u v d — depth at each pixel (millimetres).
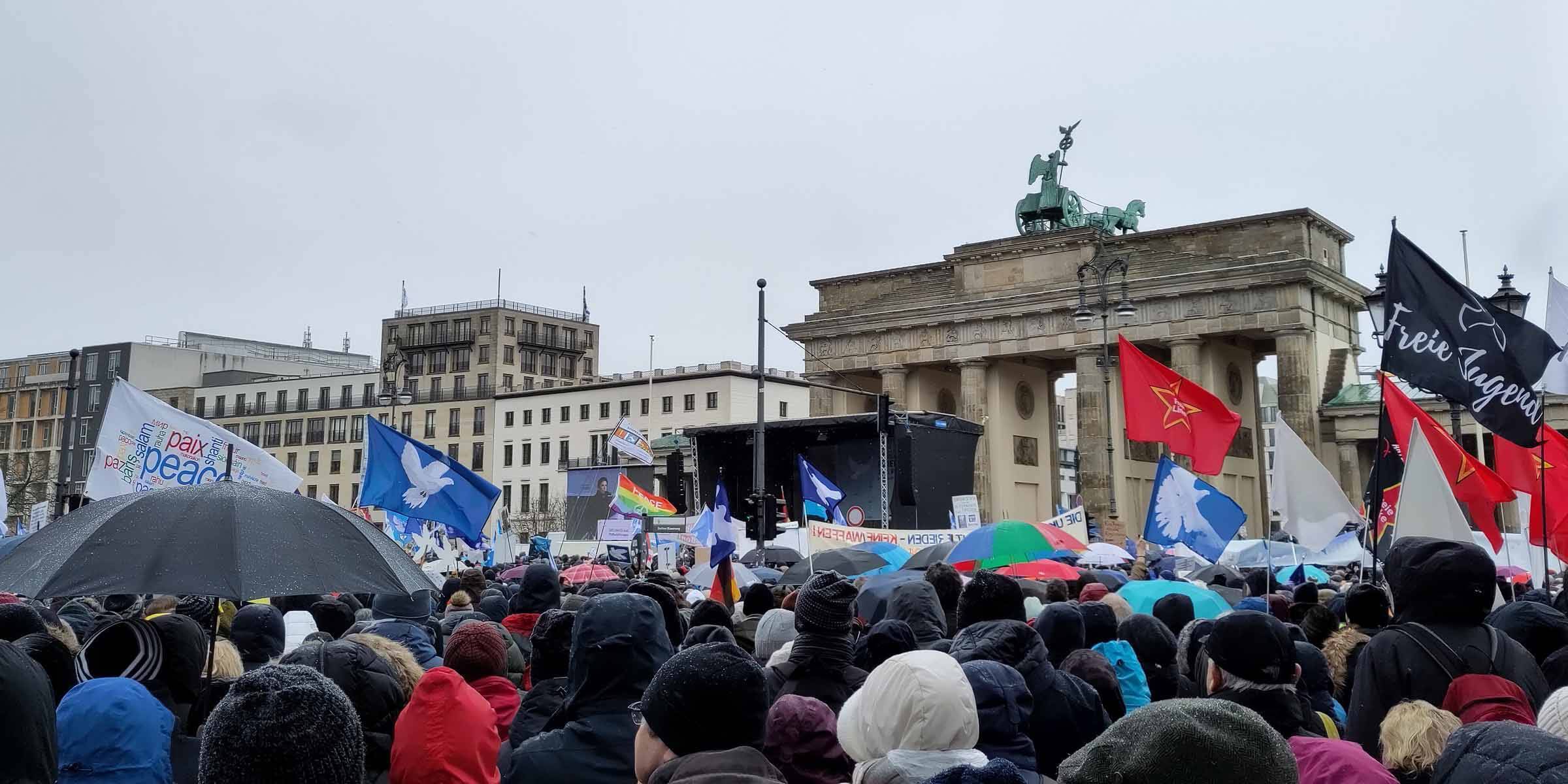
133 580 8445
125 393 19062
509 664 13531
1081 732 9680
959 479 72562
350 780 4812
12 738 6137
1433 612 8758
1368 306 24156
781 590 21219
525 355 168000
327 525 9383
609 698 7805
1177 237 102188
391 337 168125
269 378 170875
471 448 156875
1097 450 101438
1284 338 96750
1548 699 6309
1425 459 14609
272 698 4754
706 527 36188
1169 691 12102
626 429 57219
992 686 8586
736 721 6180
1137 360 23312
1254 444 108312
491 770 8188
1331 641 12422
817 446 72500
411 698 8469
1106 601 14695
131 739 7434
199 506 8984
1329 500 17297
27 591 8430
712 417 139625
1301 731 8609
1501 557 26438
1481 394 17578
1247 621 8664
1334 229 102062
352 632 12758
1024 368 114625
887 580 16984
